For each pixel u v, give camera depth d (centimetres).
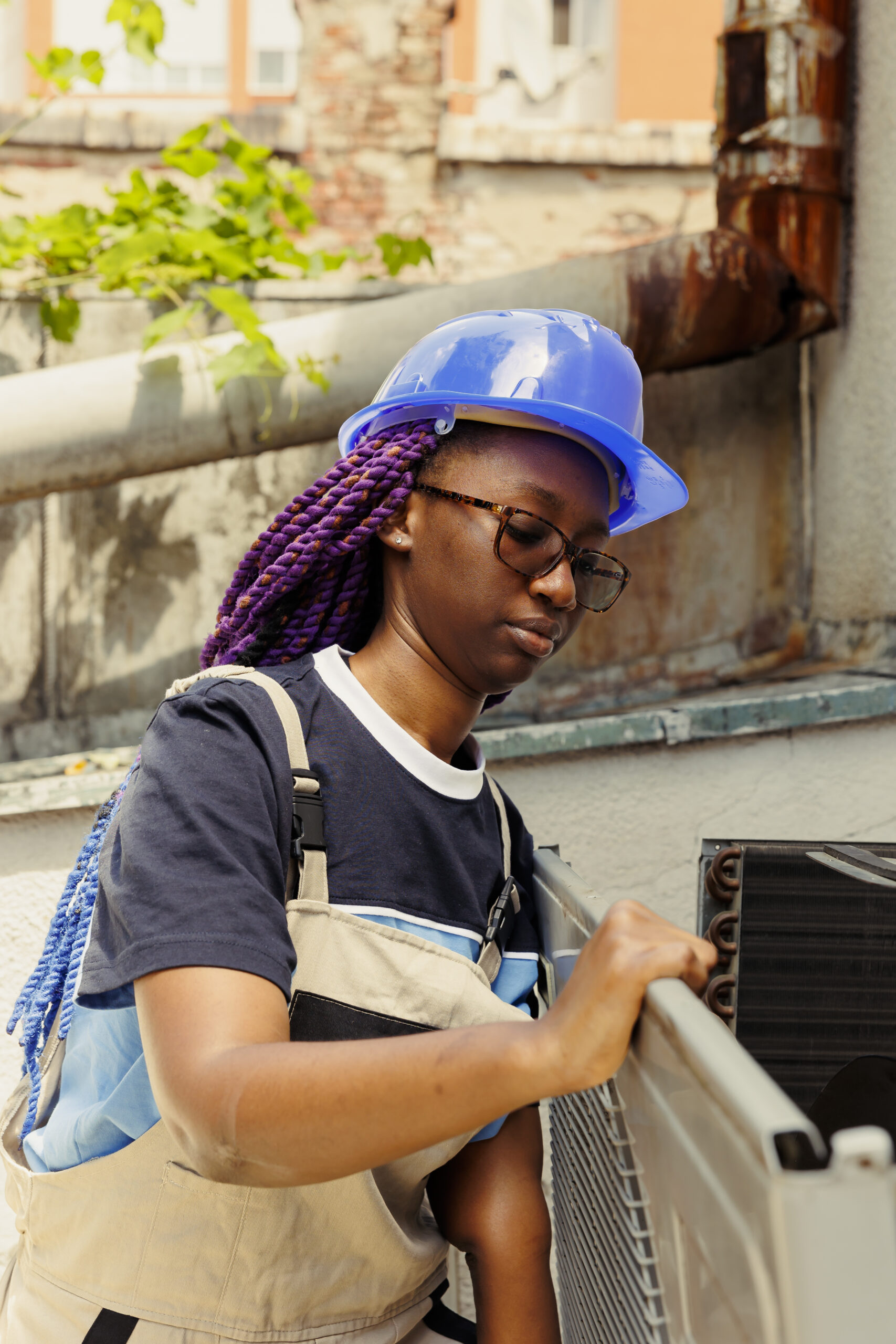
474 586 90
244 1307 83
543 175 455
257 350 190
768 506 224
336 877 86
